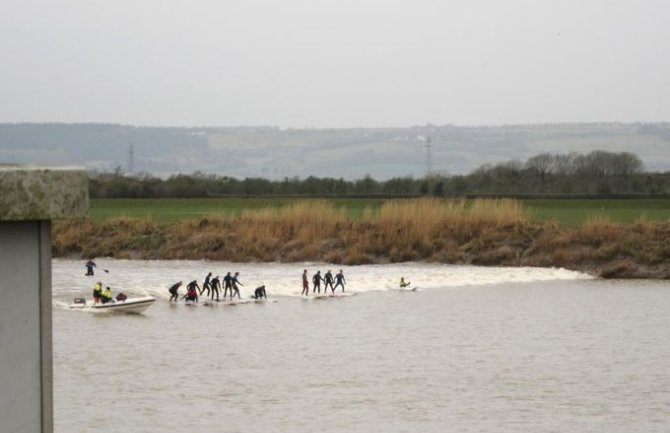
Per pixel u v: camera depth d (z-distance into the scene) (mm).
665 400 147000
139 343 183125
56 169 17797
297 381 155250
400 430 126938
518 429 128500
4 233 17734
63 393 142250
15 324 17875
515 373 165375
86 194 18125
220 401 140625
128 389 145625
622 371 168625
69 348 175750
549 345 192250
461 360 176125
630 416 137000
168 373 157750
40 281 18125
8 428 17781
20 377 17906
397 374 162375
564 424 132125
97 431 122250
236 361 169125
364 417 133750
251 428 125938
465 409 139750
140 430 123312
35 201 17578
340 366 167750
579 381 160250
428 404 142125
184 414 132250
